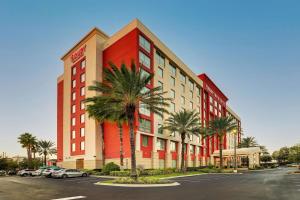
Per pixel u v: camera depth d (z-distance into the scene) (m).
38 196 15.79
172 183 23.42
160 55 54.66
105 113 35.28
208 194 15.68
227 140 100.44
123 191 17.75
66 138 59.03
